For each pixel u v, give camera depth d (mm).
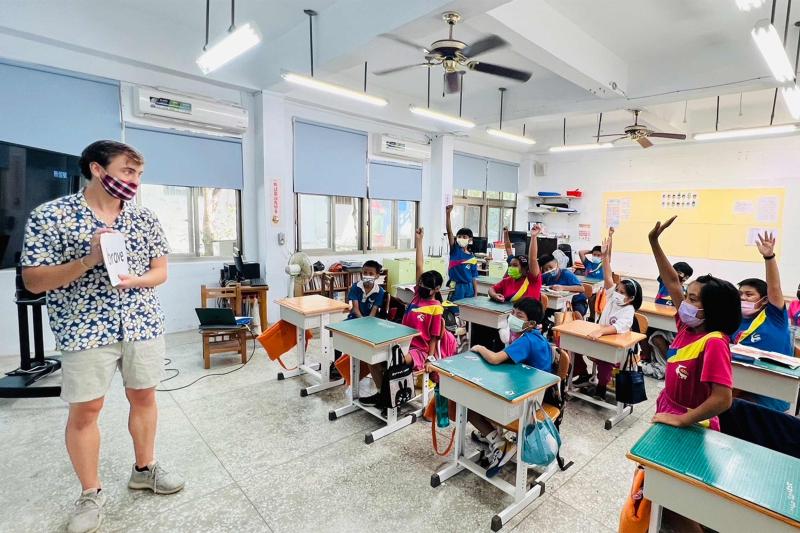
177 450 2484
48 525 1851
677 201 7988
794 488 1166
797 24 3828
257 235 5523
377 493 2133
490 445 2318
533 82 6008
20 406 2980
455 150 8375
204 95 4887
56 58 3898
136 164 1737
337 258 6520
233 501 2041
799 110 3816
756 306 2684
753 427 1637
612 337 2977
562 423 2973
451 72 3646
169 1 3975
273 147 5355
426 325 3043
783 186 6887
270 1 3902
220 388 3420
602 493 2184
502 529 1899
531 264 3779
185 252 5086
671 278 2021
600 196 9008
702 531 1431
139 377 1902
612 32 4230
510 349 2242
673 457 1308
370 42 3568
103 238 1604
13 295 3926
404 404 3176
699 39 4363
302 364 3705
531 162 9836
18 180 2920
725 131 5605
